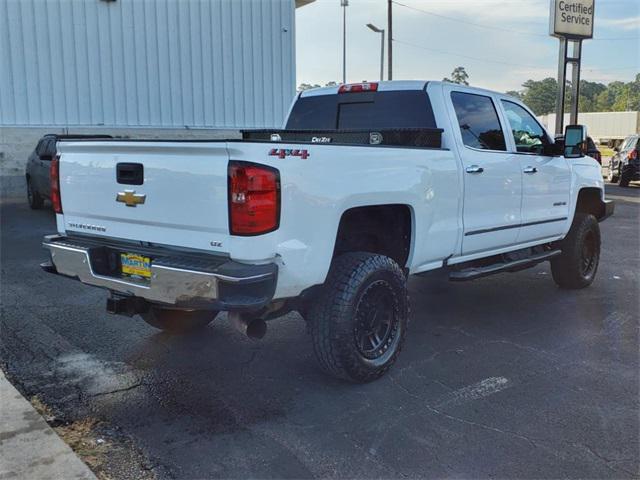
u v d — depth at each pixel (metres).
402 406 3.82
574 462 3.17
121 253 3.93
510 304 6.23
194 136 17.42
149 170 3.73
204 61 17.38
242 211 3.34
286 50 18.81
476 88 5.39
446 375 4.32
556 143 6.19
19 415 3.58
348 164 3.82
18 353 4.70
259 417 3.67
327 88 5.81
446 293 6.70
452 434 3.46
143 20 16.27
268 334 5.22
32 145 14.95
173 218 3.64
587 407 3.81
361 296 3.95
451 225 4.80
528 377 4.29
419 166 4.39
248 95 18.30
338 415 3.70
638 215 13.88
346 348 3.91
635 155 20.70
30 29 14.74
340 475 3.04
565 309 6.05
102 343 4.95
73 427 3.54
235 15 17.72
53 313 5.73
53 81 15.19
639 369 4.45
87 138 4.34
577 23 23.86
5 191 14.72
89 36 15.53
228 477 3.03
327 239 3.71
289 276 3.54
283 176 3.44
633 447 3.32
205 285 3.33
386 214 4.55
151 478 3.01
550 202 6.09
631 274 7.72
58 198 4.44
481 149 5.20
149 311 4.34
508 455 3.23
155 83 16.67
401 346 4.34
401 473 3.06
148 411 3.75
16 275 7.23
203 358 4.64
